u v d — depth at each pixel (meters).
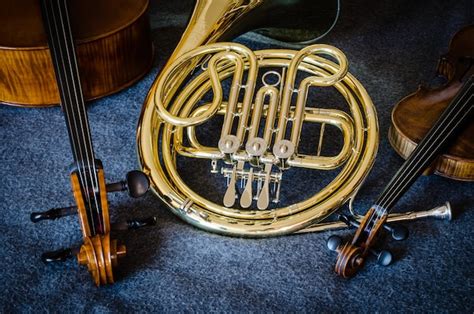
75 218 1.57
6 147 1.74
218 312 1.40
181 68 1.59
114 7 1.79
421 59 2.13
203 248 1.52
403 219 1.54
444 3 2.37
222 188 1.68
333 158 1.50
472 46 1.89
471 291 1.46
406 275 1.49
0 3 1.73
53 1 1.03
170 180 1.54
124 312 1.39
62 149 1.75
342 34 2.21
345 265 1.40
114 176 1.69
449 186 1.70
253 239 1.54
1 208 1.58
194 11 1.68
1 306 1.38
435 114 1.68
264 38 2.12
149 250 1.51
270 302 1.42
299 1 1.78
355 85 1.66
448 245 1.56
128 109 1.88
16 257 1.48
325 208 1.47
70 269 1.46
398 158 1.77
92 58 1.72
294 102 1.93
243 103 1.51
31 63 1.67
